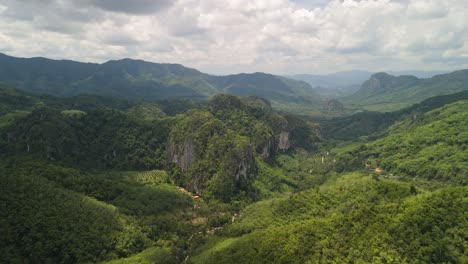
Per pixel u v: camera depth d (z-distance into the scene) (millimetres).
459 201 89500
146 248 124438
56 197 125125
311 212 125750
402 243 82750
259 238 107938
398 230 86438
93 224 121062
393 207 97875
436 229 82500
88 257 108062
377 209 99938
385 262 79438
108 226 123625
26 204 113938
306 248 93812
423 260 77312
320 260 88000
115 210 136625
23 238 103250
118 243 118875
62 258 105625
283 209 137625
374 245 85062
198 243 133250
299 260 90125
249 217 145500
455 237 79562
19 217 107875
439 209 87688
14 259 97188
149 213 148125
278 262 92125
